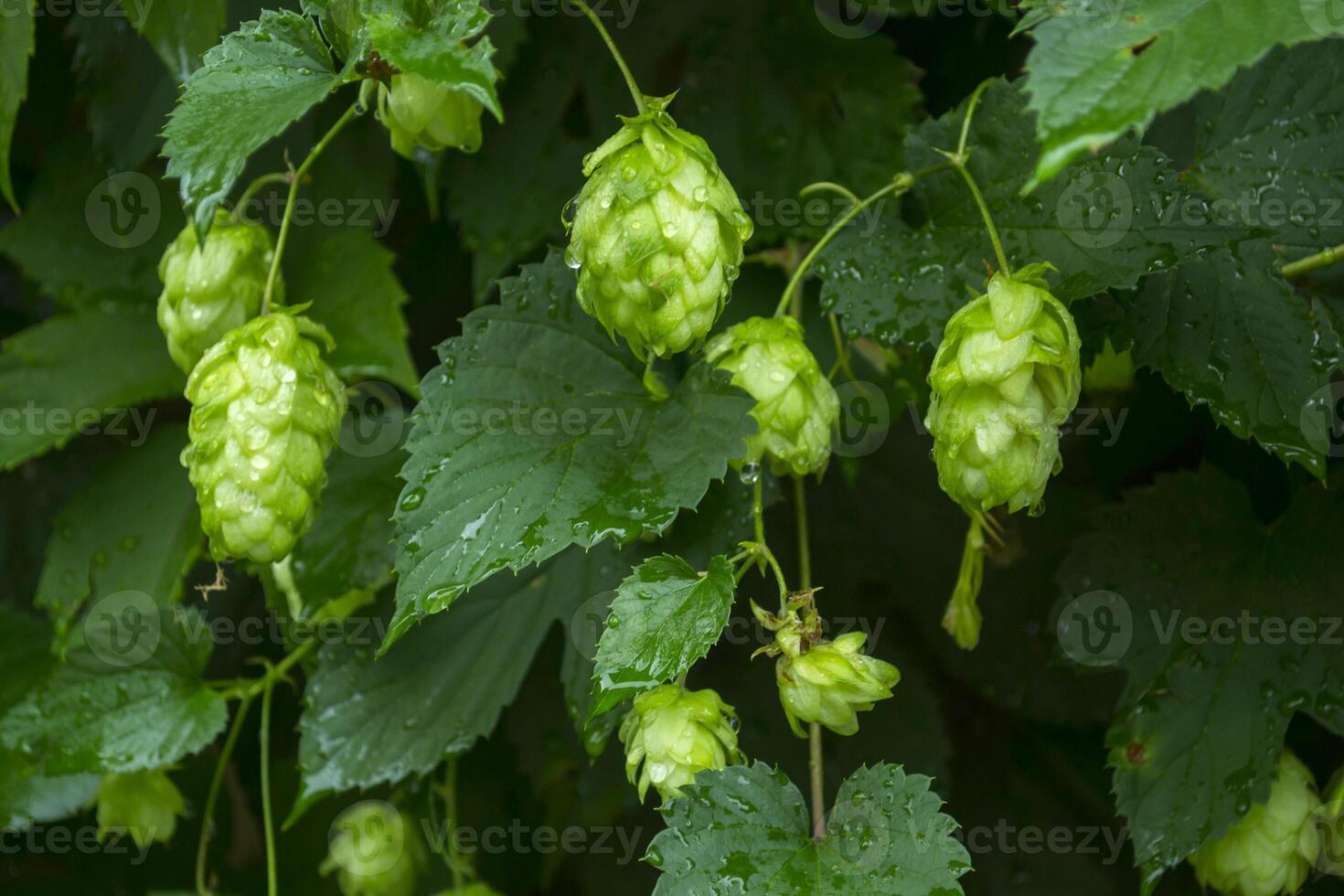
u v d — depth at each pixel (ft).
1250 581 2.15
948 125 2.10
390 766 2.18
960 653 2.33
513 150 2.25
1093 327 2.10
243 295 2.14
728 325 2.21
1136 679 2.14
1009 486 1.97
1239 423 2.07
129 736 2.23
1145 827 2.11
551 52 2.25
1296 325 2.08
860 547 2.34
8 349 2.30
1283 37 1.84
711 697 2.03
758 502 2.05
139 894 2.53
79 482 2.52
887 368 2.20
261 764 2.50
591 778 2.34
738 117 2.23
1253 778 2.11
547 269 2.08
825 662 1.99
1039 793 2.34
